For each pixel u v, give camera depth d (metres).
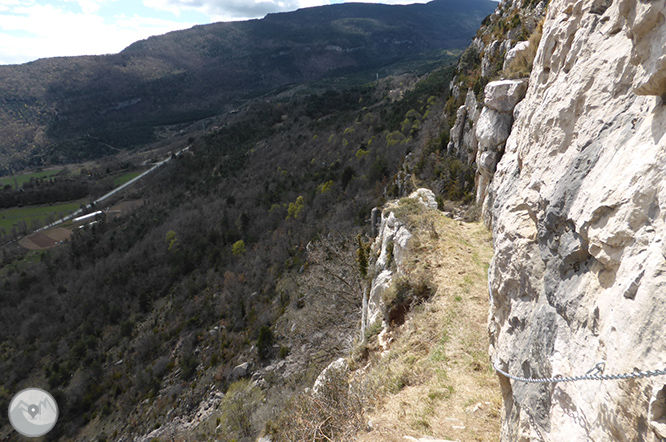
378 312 12.10
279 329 32.81
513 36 23.02
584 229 3.47
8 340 65.25
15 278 81.12
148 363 45.59
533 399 3.88
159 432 32.12
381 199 34.69
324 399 7.77
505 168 8.09
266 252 53.12
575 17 5.64
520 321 4.63
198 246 65.31
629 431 2.47
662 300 2.36
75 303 66.25
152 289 62.94
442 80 75.81
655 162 2.84
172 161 134.88
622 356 2.57
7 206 126.75
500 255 5.48
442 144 26.89
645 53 3.35
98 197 126.00
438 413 6.79
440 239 12.98
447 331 8.93
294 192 65.25
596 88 4.24
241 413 25.12
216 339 41.38
